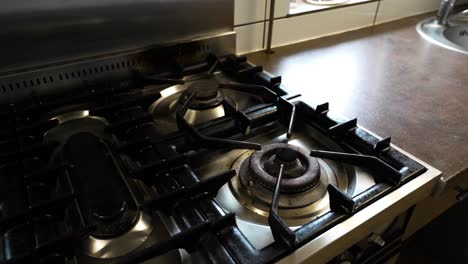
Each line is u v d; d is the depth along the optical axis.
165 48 0.73
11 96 0.61
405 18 1.27
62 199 0.39
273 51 0.94
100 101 0.63
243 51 0.91
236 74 0.74
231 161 0.53
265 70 0.82
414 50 0.97
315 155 0.49
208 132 0.54
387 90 0.73
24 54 0.60
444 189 0.49
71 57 0.65
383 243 0.46
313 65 0.85
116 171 0.47
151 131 0.57
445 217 1.02
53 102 0.60
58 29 0.61
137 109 0.61
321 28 1.03
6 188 0.43
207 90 0.65
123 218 0.40
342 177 0.50
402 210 0.46
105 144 0.53
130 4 0.66
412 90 0.74
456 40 1.23
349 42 1.02
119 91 0.66
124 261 0.34
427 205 0.54
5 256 0.35
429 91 0.73
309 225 0.38
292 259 0.35
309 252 0.36
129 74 0.71
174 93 0.70
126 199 0.43
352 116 0.63
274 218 0.37
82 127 0.59
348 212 0.40
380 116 0.63
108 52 0.68
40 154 0.49
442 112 0.65
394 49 0.97
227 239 0.37
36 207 0.38
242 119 0.54
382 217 0.42
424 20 1.25
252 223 0.42
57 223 0.40
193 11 0.74
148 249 0.34
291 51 0.94
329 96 0.70
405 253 1.17
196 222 0.39
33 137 0.53
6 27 0.57
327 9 1.01
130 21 0.68
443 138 0.57
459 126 0.61
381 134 0.58
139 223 0.40
